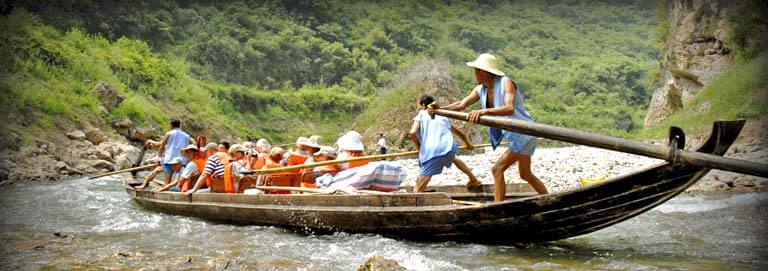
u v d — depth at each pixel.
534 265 5.53
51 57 23.97
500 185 6.48
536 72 58.38
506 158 6.39
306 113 39.06
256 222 7.89
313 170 8.65
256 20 49.84
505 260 5.75
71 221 8.59
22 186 13.51
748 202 9.24
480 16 73.75
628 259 5.73
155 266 5.63
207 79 38.16
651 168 5.36
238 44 43.72
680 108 25.67
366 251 6.18
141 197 10.17
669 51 26.28
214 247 6.58
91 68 25.20
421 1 72.69
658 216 8.17
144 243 6.87
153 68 30.05
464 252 6.11
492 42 65.50
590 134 5.39
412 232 6.59
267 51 45.75
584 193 5.63
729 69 22.19
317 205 7.20
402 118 25.31
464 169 7.93
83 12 35.88
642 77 57.00
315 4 58.12
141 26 39.00
